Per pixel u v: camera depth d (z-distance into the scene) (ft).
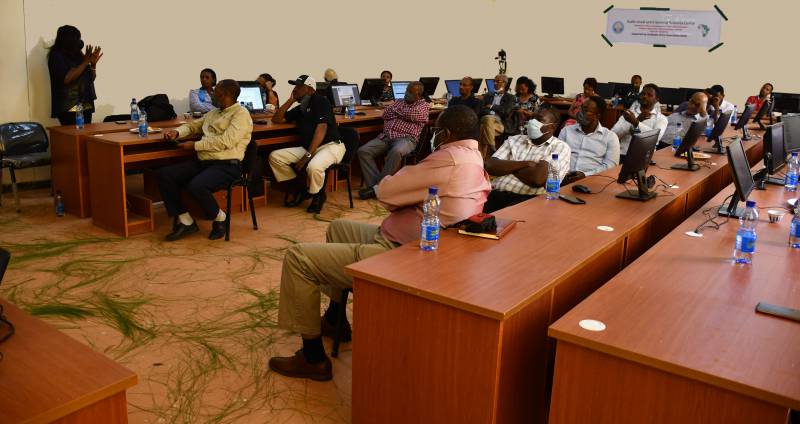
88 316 11.39
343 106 25.18
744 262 8.64
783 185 14.29
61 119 20.27
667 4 39.11
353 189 22.59
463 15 40.65
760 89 36.50
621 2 40.29
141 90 23.72
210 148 15.71
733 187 13.67
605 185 13.26
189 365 9.87
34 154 18.58
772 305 7.11
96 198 16.49
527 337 7.34
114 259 14.30
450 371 7.10
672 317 6.77
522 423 7.68
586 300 7.15
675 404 5.88
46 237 15.66
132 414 8.51
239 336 10.89
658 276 8.01
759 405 5.47
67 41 19.93
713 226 10.45
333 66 31.71
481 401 6.93
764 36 37.11
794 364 5.85
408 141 21.74
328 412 8.80
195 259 14.56
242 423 8.44
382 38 34.50
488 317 6.70
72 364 5.35
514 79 44.14
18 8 20.01
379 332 7.63
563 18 42.01
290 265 9.11
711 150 19.01
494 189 14.33
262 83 25.77
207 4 25.35
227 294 12.64
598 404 6.28
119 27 22.70
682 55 39.34
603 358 6.18
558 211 11.06
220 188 15.96
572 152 16.62
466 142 9.48
